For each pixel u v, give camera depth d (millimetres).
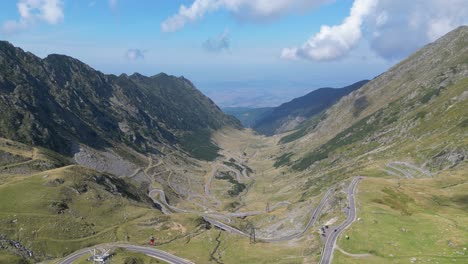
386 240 125188
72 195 194125
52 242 158000
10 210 169625
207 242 168125
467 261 103688
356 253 121375
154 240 172125
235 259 146125
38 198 181500
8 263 136875
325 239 135875
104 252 148750
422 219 141375
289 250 144500
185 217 199375
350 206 165250
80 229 170500
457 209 161875
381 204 164750
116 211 195250
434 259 107562
